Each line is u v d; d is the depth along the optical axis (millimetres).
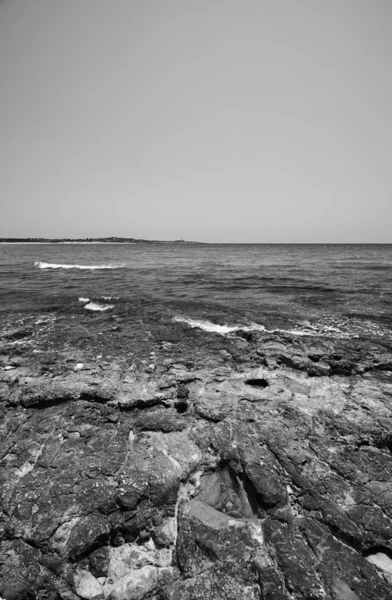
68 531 3184
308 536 3160
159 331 9219
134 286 17188
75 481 3750
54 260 38062
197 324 9883
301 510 3430
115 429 4734
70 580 2850
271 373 6438
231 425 4734
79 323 10070
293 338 8242
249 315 10859
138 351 7645
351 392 5695
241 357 7262
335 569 2865
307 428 4684
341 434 4547
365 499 3490
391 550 3016
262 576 2822
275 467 3934
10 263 32812
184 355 7391
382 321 10078
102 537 3154
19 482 3762
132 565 2984
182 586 2795
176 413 5121
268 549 3053
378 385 5949
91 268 27750
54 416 5031
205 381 6090
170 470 3912
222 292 15211
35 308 11945
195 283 18312
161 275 22422
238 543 3107
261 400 5422
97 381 5988
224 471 4133
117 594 2740
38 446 4367
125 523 3309
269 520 3363
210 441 4422
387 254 49812
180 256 48312
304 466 3961
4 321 10273
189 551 3057
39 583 2828
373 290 15164
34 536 3145
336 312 11180
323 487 3656
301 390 5781
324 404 5305
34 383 5895
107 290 15852
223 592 2727
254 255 50344
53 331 9234
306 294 14469
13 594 2756
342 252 58688
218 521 3391
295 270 25328
